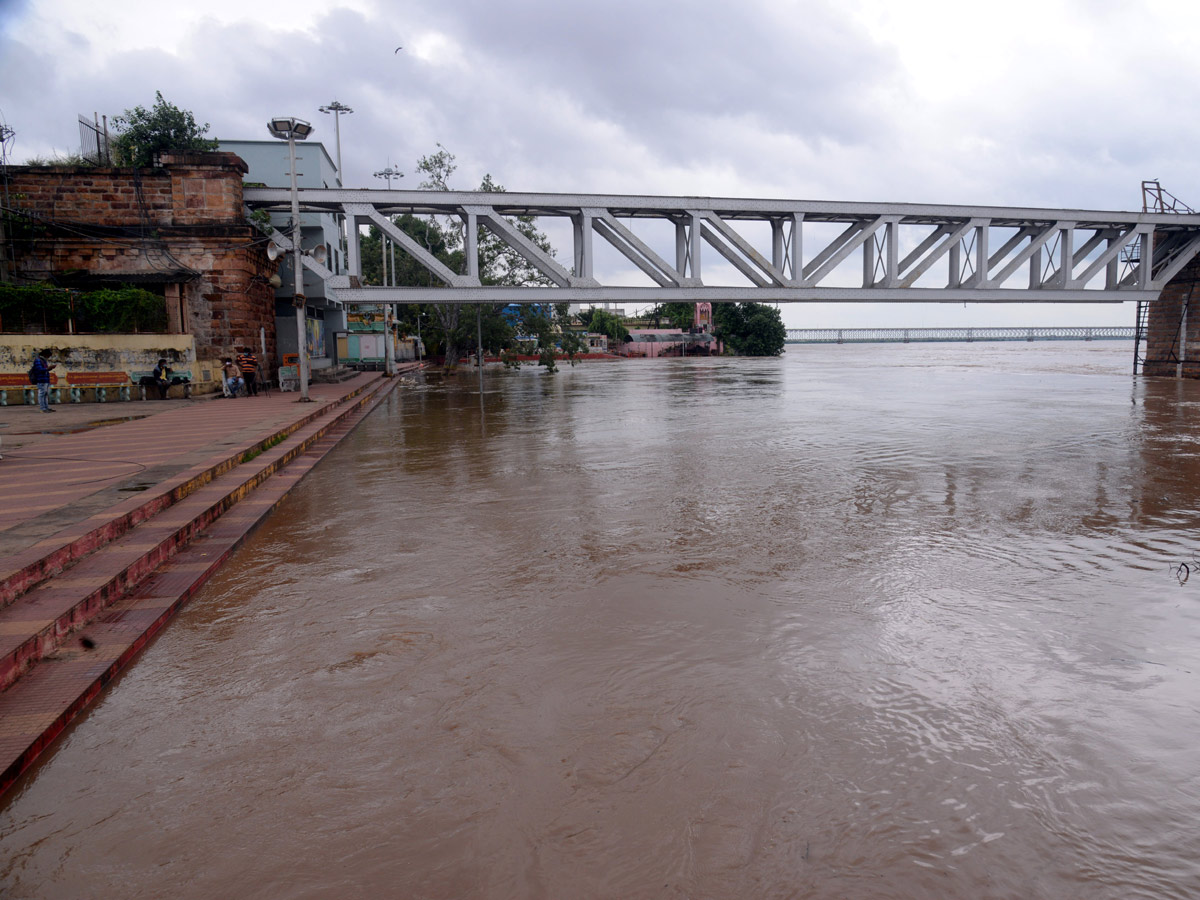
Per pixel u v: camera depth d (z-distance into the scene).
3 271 21.67
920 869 2.62
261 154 31.89
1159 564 6.33
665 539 7.20
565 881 2.59
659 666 4.33
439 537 7.36
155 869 2.69
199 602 5.58
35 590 5.09
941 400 24.05
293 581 6.05
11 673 4.04
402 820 2.95
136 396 20.78
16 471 9.04
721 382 35.25
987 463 11.62
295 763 3.38
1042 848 2.73
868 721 3.67
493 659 4.47
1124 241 28.50
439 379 38.84
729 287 24.52
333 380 30.83
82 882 2.63
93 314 20.45
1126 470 10.97
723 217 25.31
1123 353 92.62
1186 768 3.24
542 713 3.80
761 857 2.70
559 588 5.76
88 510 6.82
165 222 22.56
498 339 42.03
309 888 2.58
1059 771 3.22
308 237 28.92
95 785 3.24
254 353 23.89
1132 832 2.82
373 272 49.25
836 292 25.38
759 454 12.64
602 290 23.56
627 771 3.26
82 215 22.36
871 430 16.06
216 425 14.36
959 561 6.43
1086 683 4.07
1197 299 32.66
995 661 4.36
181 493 8.16
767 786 3.13
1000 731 3.56
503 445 13.98
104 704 3.99
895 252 25.83
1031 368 49.16
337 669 4.37
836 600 5.44
